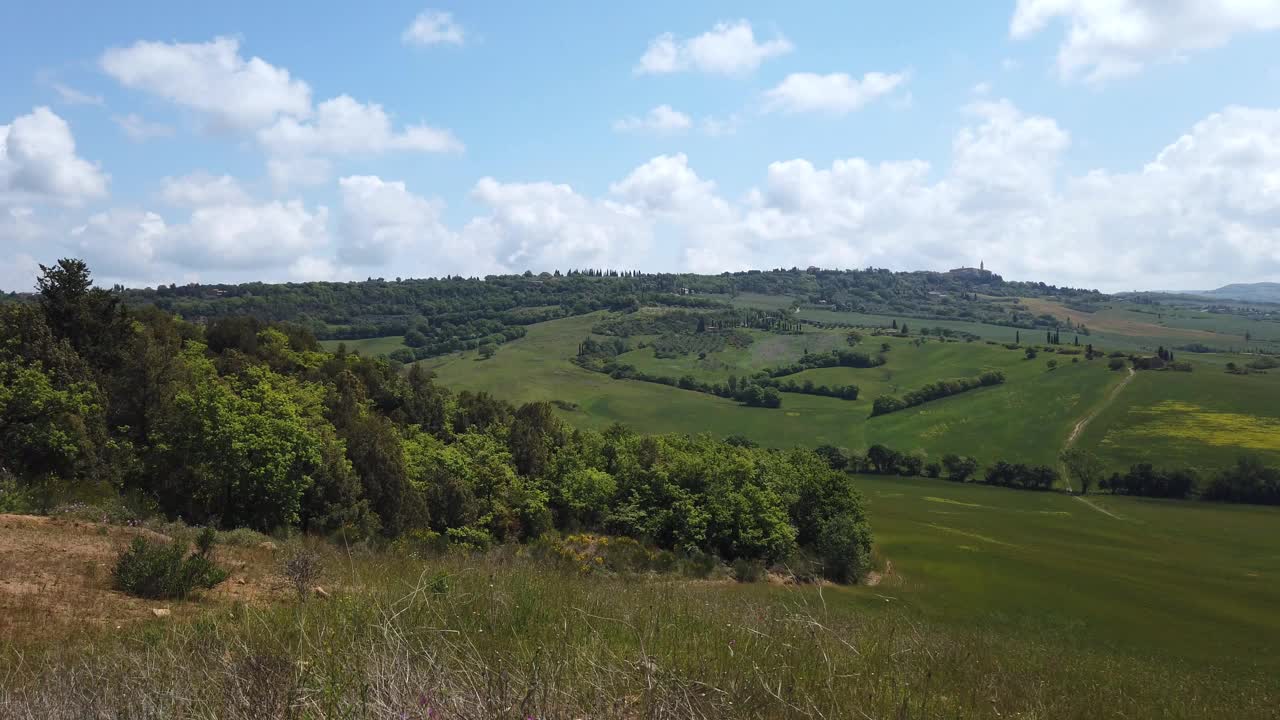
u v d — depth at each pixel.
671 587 13.01
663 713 4.13
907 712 5.51
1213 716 10.27
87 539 13.97
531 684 4.13
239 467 24.62
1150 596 46.84
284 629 6.50
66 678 5.43
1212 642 34.16
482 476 38.19
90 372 27.11
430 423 46.38
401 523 31.05
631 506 42.91
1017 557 58.62
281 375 39.50
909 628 12.04
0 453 20.92
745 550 42.12
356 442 31.75
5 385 23.00
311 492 27.38
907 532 69.31
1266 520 82.38
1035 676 9.62
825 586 37.38
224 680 4.63
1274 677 21.77
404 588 8.48
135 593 10.31
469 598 7.85
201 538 12.60
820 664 6.46
